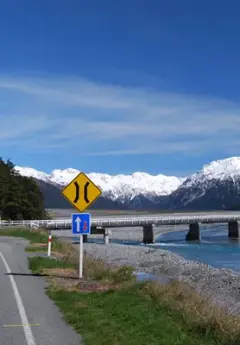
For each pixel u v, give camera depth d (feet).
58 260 82.23
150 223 270.87
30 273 68.33
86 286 53.16
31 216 331.77
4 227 239.09
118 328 33.71
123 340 30.50
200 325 34.17
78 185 58.59
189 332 33.47
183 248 209.26
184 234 355.97
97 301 43.98
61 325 35.86
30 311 41.09
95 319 36.58
